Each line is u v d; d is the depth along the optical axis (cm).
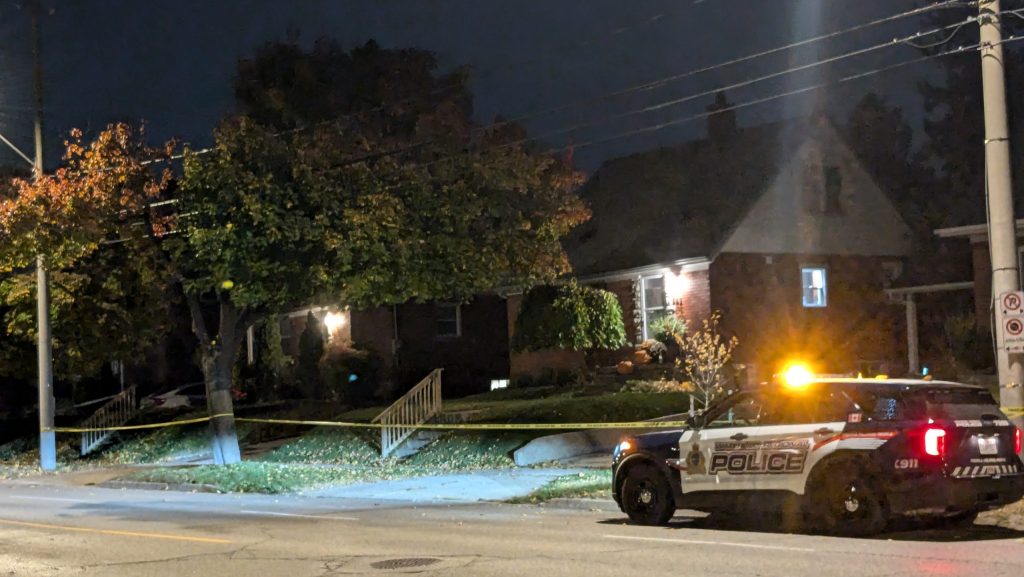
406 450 2483
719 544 1230
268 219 2045
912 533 1287
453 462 2289
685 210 3428
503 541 1295
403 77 2281
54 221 2167
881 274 3422
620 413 2447
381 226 2109
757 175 3325
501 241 2294
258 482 2148
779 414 1329
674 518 1505
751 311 3170
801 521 1399
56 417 3712
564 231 2438
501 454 2245
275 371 4062
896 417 1235
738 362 3066
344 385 3497
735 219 3167
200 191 2103
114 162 2191
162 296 3098
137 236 2316
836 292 3328
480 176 2216
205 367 2498
